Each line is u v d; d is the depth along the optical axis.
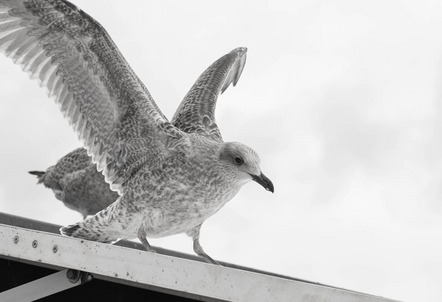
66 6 6.73
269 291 4.82
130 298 5.49
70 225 6.91
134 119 6.96
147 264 4.86
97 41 6.84
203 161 6.80
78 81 6.95
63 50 6.87
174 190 6.80
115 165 7.04
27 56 6.86
